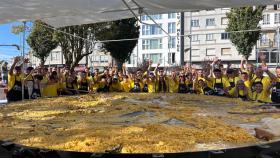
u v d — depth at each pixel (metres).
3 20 8.96
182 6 7.75
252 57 45.00
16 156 2.44
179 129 2.90
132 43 26.23
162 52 63.41
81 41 23.56
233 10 27.72
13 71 8.77
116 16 9.12
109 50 26.19
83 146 2.43
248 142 2.55
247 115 3.71
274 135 2.73
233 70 8.34
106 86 11.29
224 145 2.46
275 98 7.68
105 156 2.26
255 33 27.42
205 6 7.67
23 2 7.11
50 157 2.37
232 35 27.92
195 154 2.28
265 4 7.04
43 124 3.28
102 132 2.80
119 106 4.25
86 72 11.38
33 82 9.16
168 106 4.31
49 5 7.48
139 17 8.80
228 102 4.93
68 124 3.25
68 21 9.67
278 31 15.32
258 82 7.73
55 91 9.34
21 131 2.98
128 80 11.59
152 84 11.06
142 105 4.30
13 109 4.33
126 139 2.58
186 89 10.76
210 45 60.69
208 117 3.52
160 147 2.38
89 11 8.34
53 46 26.67
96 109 4.09
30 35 26.02
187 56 59.22
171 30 61.97
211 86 8.81
